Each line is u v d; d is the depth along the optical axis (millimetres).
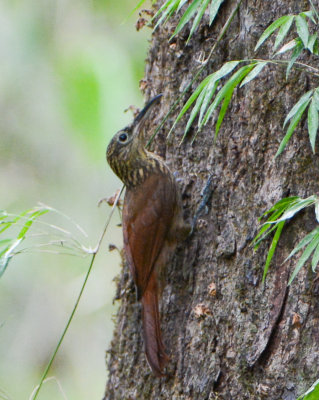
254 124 8984
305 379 8320
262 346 8594
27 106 15797
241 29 9242
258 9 9086
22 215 9703
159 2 10508
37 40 15023
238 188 9086
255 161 8953
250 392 8617
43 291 16391
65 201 16359
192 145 9773
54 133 16188
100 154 13117
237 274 8930
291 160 8688
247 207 8977
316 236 7512
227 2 9430
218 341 8984
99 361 16156
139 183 10469
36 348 16188
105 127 13047
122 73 13430
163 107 10297
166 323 9617
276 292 8602
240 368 8719
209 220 9383
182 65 9977
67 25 14945
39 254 16438
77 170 16422
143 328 9617
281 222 7973
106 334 16297
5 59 15234
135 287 10141
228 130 9250
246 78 7660
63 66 14023
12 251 9539
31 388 15875
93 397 15891
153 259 9883
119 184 16453
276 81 8852
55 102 15227
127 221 10391
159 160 10375
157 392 9617
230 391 8781
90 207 16391
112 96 13180
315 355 8320
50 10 15016
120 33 14609
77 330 16359
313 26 8609
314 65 8672
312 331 8367
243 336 8758
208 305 9141
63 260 16500
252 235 8867
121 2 14883
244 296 8828
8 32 15164
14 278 16297
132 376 10047
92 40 14586
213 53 9484
